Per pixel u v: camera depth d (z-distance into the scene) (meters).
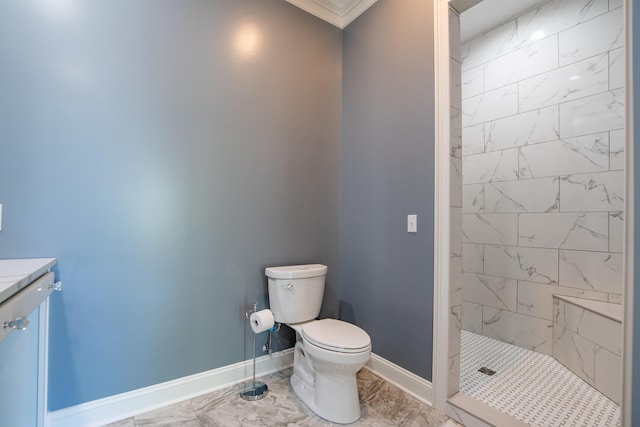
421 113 1.78
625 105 1.03
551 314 2.27
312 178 2.23
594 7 2.10
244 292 1.93
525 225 2.44
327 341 1.50
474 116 2.78
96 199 1.49
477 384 1.87
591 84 2.12
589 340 1.88
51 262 1.26
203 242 1.78
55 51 1.40
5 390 0.95
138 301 1.59
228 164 1.87
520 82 2.48
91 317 1.48
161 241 1.66
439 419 1.57
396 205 1.93
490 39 2.67
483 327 2.69
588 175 2.12
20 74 1.34
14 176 1.33
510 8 2.41
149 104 1.62
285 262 2.10
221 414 1.58
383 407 1.66
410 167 1.84
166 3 1.67
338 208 2.37
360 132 2.21
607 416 1.55
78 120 1.45
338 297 2.37
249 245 1.95
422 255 1.76
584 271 2.12
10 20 1.32
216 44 1.83
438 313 1.66
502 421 1.44
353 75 2.29
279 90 2.08
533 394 1.76
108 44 1.51
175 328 1.70
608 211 2.03
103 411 1.50
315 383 1.64
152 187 1.63
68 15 1.43
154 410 1.60
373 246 2.09
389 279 1.97
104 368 1.51
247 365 1.94
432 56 1.72
